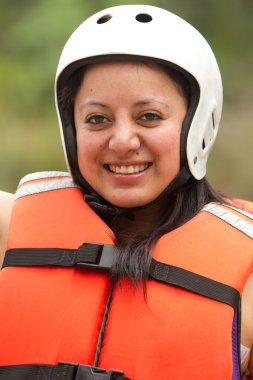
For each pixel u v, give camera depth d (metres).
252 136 8.86
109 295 2.24
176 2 10.91
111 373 2.10
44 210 2.41
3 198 2.53
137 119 2.20
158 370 2.13
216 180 8.07
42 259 2.31
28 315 2.23
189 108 2.29
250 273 2.28
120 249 2.26
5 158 8.49
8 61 10.39
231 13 10.96
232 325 2.22
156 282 2.23
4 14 10.93
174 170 2.27
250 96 9.99
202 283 2.22
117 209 2.32
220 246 2.29
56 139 8.86
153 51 2.19
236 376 2.21
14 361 2.19
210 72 2.35
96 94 2.19
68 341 2.18
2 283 2.30
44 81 10.16
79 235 2.33
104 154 2.23
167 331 2.16
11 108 9.90
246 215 2.39
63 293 2.24
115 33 2.21
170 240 2.29
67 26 10.36
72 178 2.47
